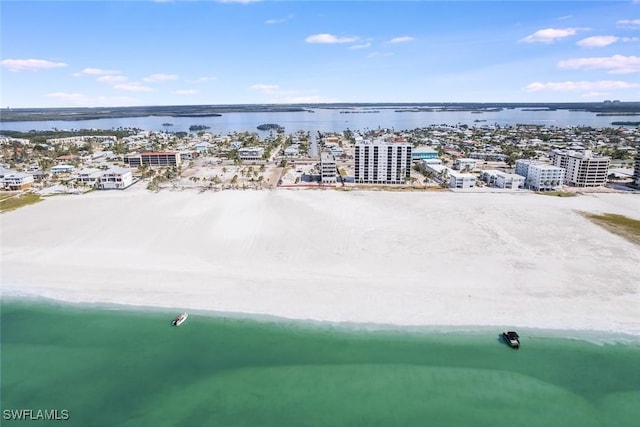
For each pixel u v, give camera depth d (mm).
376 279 84688
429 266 90500
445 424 51094
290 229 115062
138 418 52188
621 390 56344
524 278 84375
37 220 126438
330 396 55688
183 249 101750
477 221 121688
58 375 59969
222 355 63719
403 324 70188
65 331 70125
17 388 57531
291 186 178250
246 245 103750
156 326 71188
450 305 75062
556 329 68375
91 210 137625
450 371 60000
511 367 60625
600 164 169500
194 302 77812
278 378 58906
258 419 51906
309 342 66312
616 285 81375
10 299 80062
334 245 103312
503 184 171250
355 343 65938
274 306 75875
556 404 54219
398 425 50844
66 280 86688
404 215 128875
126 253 99625
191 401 54906
